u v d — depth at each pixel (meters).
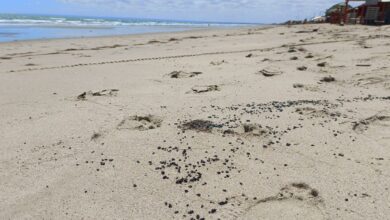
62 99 2.05
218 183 1.11
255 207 1.00
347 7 10.23
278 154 1.29
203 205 1.01
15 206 1.03
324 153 1.30
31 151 1.36
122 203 1.03
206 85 2.32
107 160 1.27
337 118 1.62
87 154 1.33
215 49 4.43
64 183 1.14
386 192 1.05
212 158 1.27
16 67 3.19
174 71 2.79
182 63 3.26
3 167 1.25
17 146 1.41
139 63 3.31
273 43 5.07
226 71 2.81
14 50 4.52
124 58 3.69
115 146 1.38
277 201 1.02
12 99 2.08
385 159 1.25
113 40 6.20
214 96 2.04
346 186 1.08
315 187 1.08
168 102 1.94
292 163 1.23
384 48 3.77
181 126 1.56
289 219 0.94
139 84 2.40
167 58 3.62
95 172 1.20
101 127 1.58
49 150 1.37
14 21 14.61
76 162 1.27
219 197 1.04
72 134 1.51
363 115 1.65
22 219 0.97
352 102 1.87
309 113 1.69
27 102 2.01
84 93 2.12
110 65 3.22
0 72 2.94
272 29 9.14
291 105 1.82
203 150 1.33
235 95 2.06
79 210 1.00
